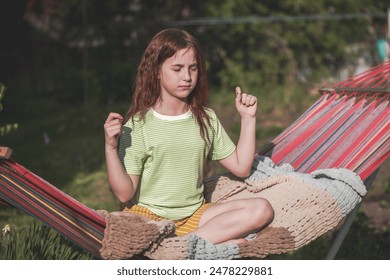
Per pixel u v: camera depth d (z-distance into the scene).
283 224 4.82
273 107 16.11
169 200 4.93
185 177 4.95
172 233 4.70
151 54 4.90
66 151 12.26
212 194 5.39
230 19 17.47
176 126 4.94
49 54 17.78
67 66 17.69
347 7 17.72
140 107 4.96
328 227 4.94
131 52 17.45
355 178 5.12
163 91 4.95
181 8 18.09
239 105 5.25
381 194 9.54
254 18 17.30
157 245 4.50
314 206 4.93
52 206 4.51
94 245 4.59
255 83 17.34
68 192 9.54
